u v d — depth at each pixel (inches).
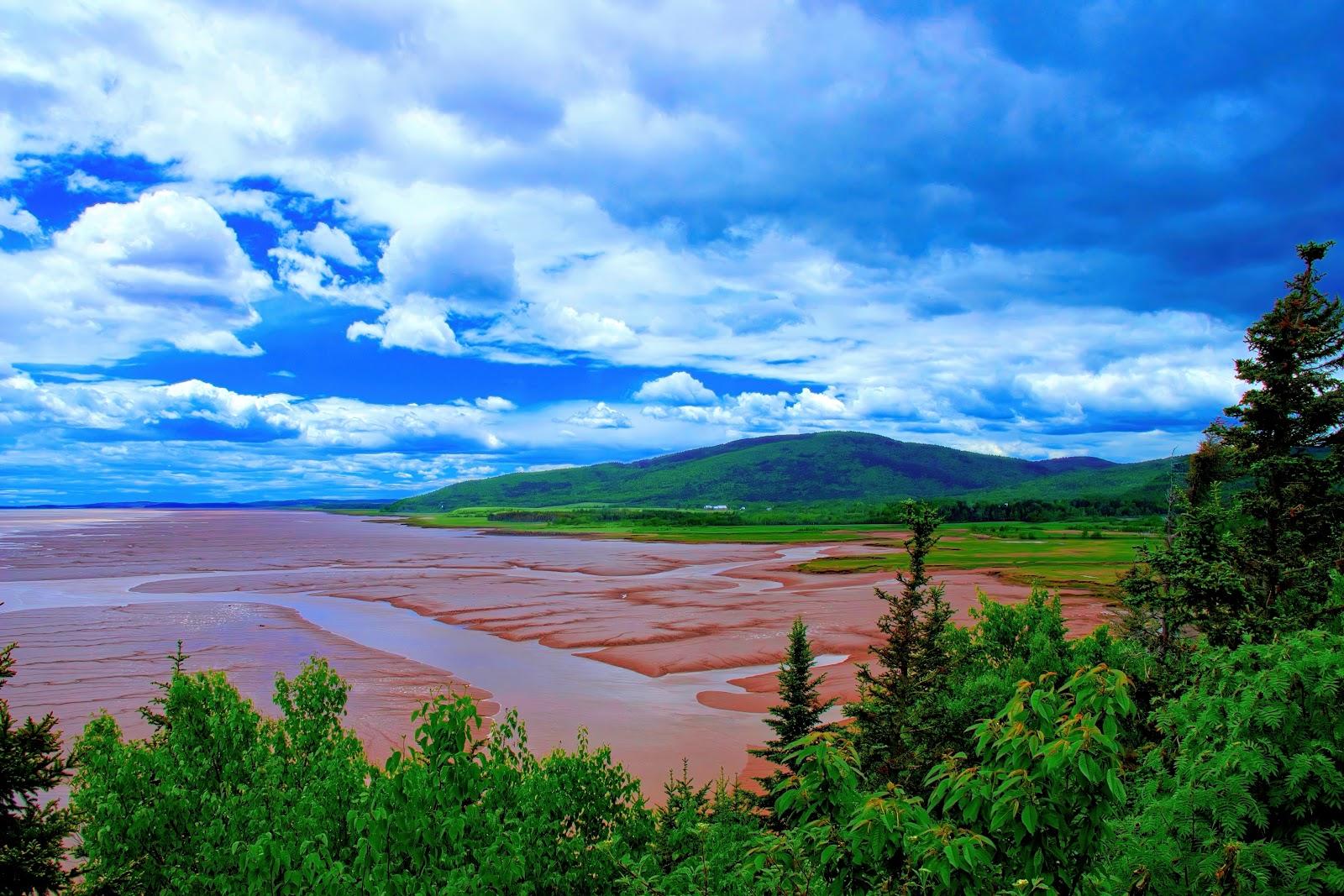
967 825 207.2
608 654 1881.2
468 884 276.8
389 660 1788.9
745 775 1082.7
